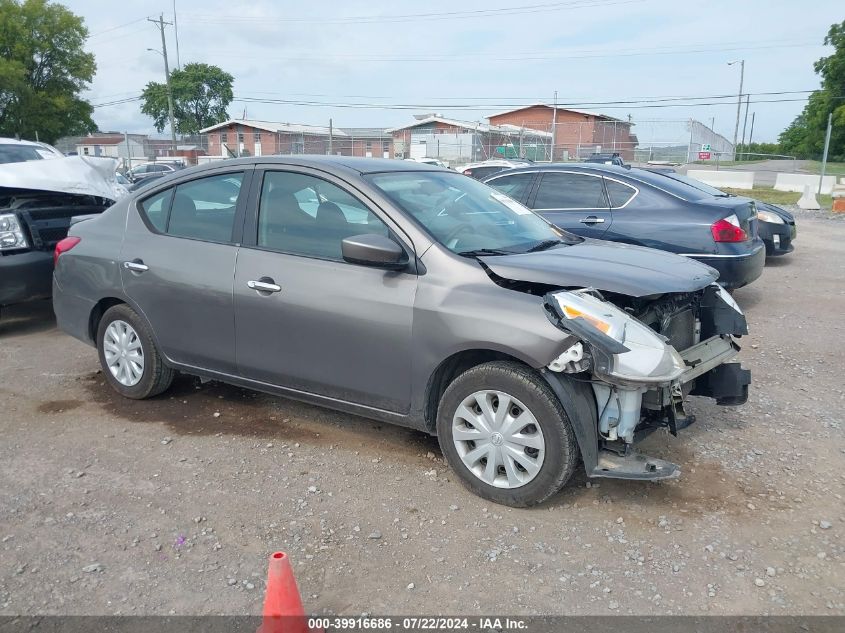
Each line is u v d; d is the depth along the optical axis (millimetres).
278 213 4281
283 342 4172
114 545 3297
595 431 3436
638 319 3688
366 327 3844
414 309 3695
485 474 3662
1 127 46281
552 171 7914
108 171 7945
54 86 48219
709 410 4961
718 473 4012
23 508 3609
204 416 4820
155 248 4723
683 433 4562
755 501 3703
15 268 6477
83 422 4715
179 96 70562
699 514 3574
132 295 4809
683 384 3922
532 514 3568
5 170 6996
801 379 5656
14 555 3207
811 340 6793
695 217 7051
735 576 3080
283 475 3980
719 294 4312
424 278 3721
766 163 43406
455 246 3855
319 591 2982
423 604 2902
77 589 2980
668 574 3094
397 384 3834
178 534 3393
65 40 47750
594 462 3410
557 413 3389
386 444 4383
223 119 73750
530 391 3426
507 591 2982
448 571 3117
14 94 45219
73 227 5352
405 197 4070
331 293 3945
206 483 3887
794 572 3107
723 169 34656
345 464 4113
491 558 3205
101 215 5219
